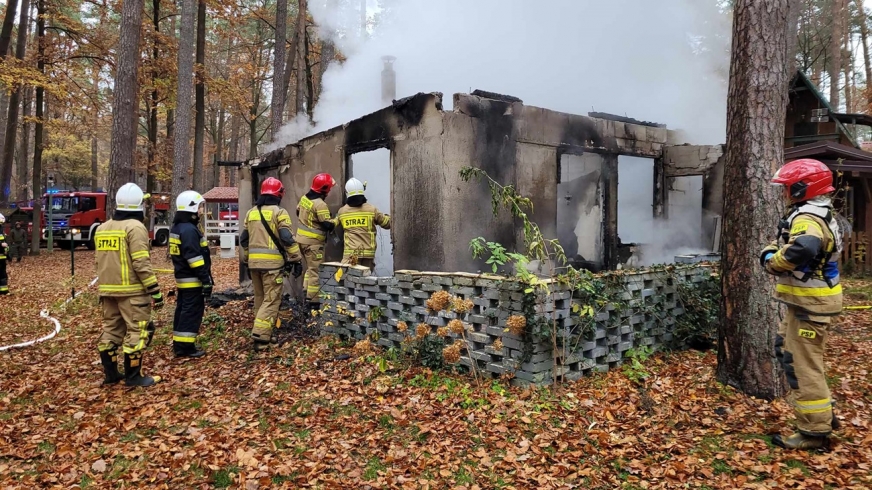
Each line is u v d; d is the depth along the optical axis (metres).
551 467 3.29
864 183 11.07
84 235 21.89
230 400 4.63
